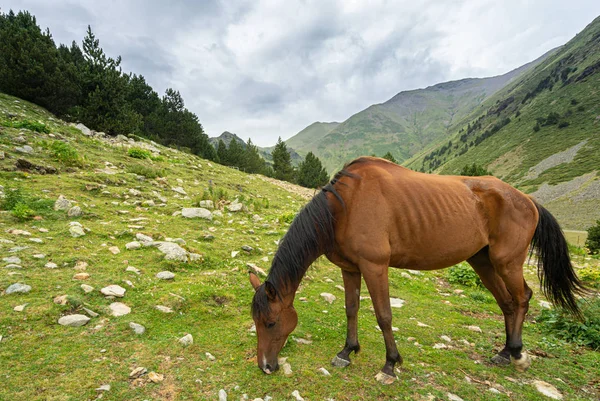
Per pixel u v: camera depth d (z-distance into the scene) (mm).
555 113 118000
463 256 3377
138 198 8414
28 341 2896
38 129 11984
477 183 3625
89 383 2527
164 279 4477
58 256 4477
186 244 5938
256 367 2988
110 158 12094
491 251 3588
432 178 3449
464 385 3041
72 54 26156
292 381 2854
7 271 3830
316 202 3129
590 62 137875
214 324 3703
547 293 3963
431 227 3160
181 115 30281
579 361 3686
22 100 17391
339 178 3258
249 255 6125
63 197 6434
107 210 6922
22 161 8047
